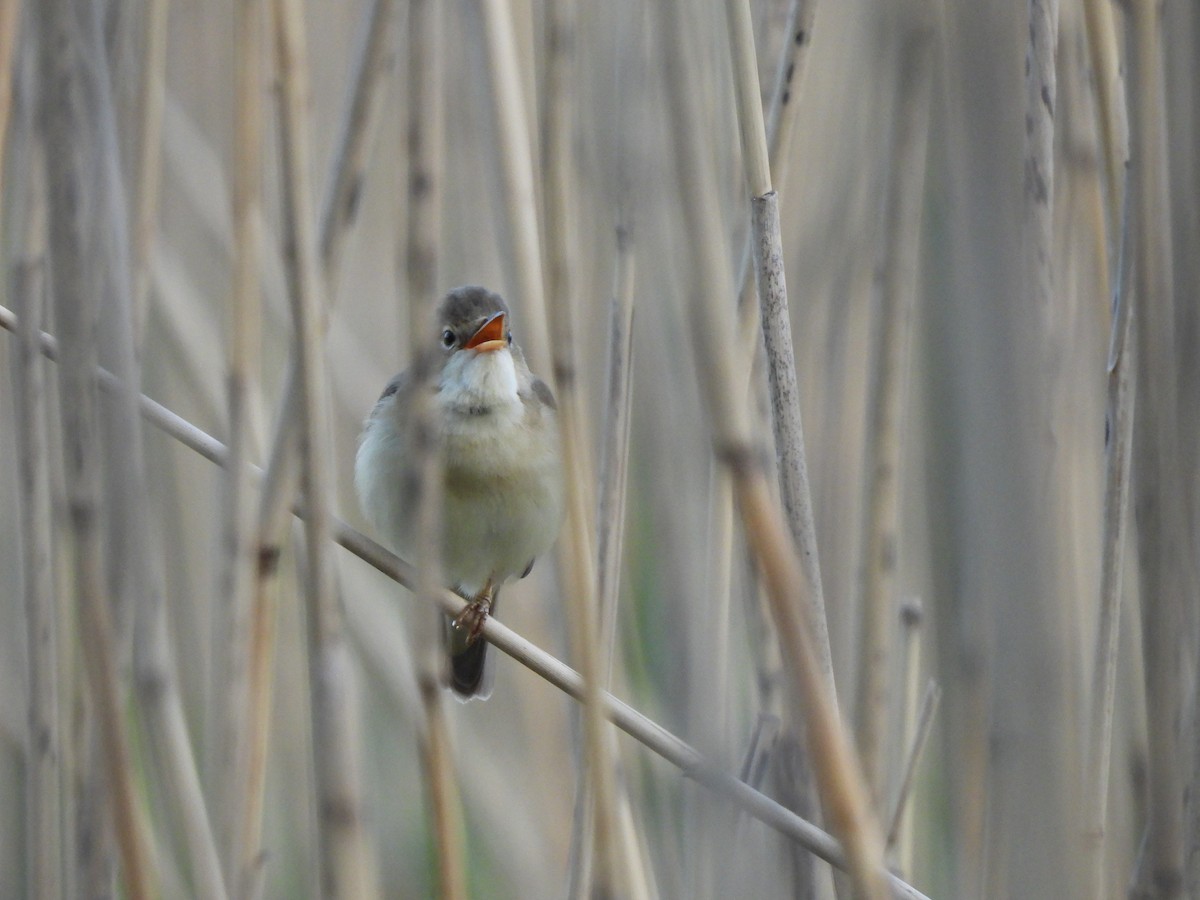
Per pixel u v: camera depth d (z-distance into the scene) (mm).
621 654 7703
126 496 4773
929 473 6066
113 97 6125
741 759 6723
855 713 6348
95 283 4887
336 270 5367
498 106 5121
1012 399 3840
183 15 9297
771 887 5262
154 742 5062
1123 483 5379
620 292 6070
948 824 6848
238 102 5344
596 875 4621
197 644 8336
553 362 4754
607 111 7469
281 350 8922
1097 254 6355
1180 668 4992
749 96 5055
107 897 5422
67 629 6512
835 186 7484
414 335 4398
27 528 6133
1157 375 4734
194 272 9000
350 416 9258
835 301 7238
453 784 4508
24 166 6000
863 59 7258
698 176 3662
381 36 5355
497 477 7051
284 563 8445
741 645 7477
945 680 6297
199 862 5121
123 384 4676
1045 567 3924
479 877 8703
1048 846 3992
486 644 7434
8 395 7938
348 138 5371
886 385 6234
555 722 8891
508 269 5160
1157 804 4777
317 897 6652
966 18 3730
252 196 5438
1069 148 6379
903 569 7781
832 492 7203
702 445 6918
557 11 4738
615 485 6105
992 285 3795
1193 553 4949
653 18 5871
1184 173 4652
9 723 7828
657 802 7340
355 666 8281
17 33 5367
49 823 6188
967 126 3754
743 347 6035
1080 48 6383
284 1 4496
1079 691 5016
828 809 3801
